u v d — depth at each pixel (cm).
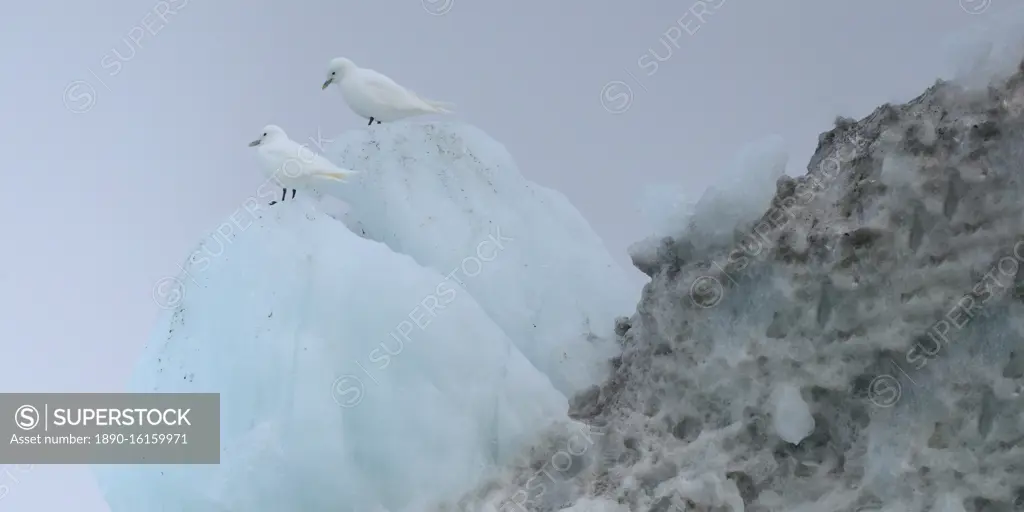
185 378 1237
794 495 1112
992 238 1022
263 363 1184
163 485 1184
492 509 1136
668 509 1097
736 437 1140
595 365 1388
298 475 1114
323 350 1184
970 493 1020
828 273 1080
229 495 1118
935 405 1045
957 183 1032
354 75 1520
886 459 1060
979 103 1065
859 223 1087
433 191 1454
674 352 1200
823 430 1129
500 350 1250
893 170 1057
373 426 1166
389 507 1150
